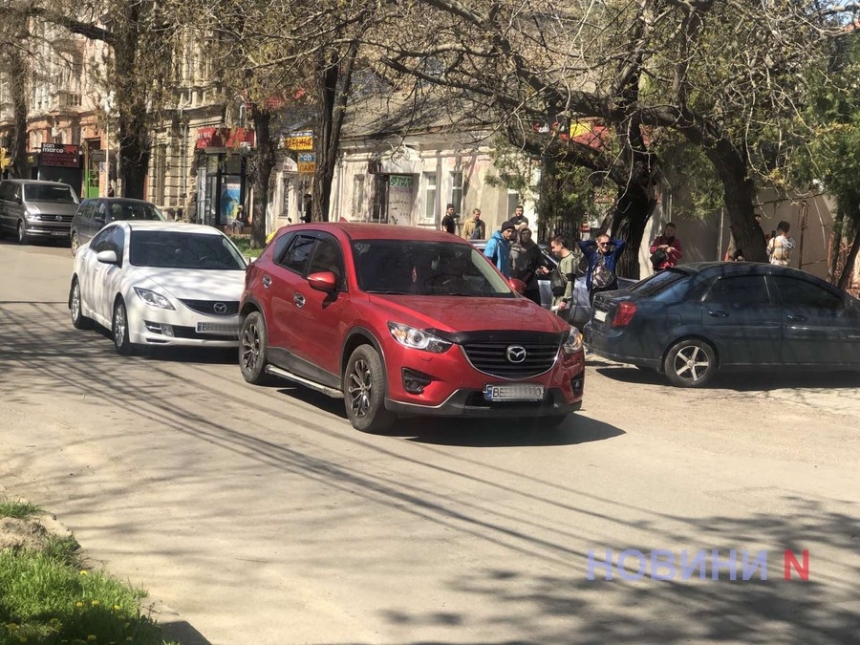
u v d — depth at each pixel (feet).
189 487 24.91
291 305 36.35
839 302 45.47
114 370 40.73
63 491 24.13
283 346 36.81
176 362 43.34
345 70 67.82
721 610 18.21
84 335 49.73
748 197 54.39
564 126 53.16
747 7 45.01
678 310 44.37
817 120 48.91
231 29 49.37
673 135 60.70
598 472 28.22
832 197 65.72
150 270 44.88
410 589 18.70
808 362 44.83
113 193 163.73
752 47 46.39
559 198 71.41
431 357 30.09
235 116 108.99
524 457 29.66
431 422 33.86
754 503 25.64
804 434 35.58
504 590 18.83
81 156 187.93
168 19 56.44
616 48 47.29
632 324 44.55
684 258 84.48
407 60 51.62
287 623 16.92
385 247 34.86
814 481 28.35
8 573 16.53
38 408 33.12
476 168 106.83
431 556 20.56
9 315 56.08
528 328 31.14
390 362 30.66
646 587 19.26
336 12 45.21
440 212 112.88
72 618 14.82
